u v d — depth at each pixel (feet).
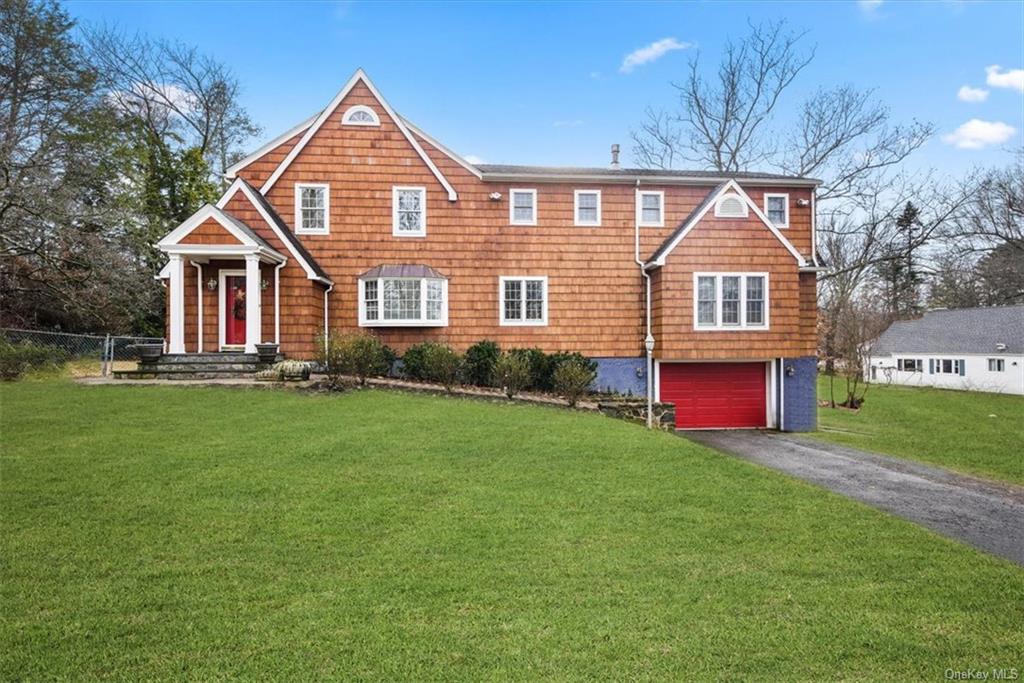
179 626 12.81
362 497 22.27
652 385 61.62
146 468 24.63
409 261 59.98
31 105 78.13
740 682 11.29
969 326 146.61
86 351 69.56
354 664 11.58
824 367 162.40
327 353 47.62
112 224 75.82
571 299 61.67
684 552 17.94
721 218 58.39
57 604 13.62
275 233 55.11
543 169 65.16
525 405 47.32
